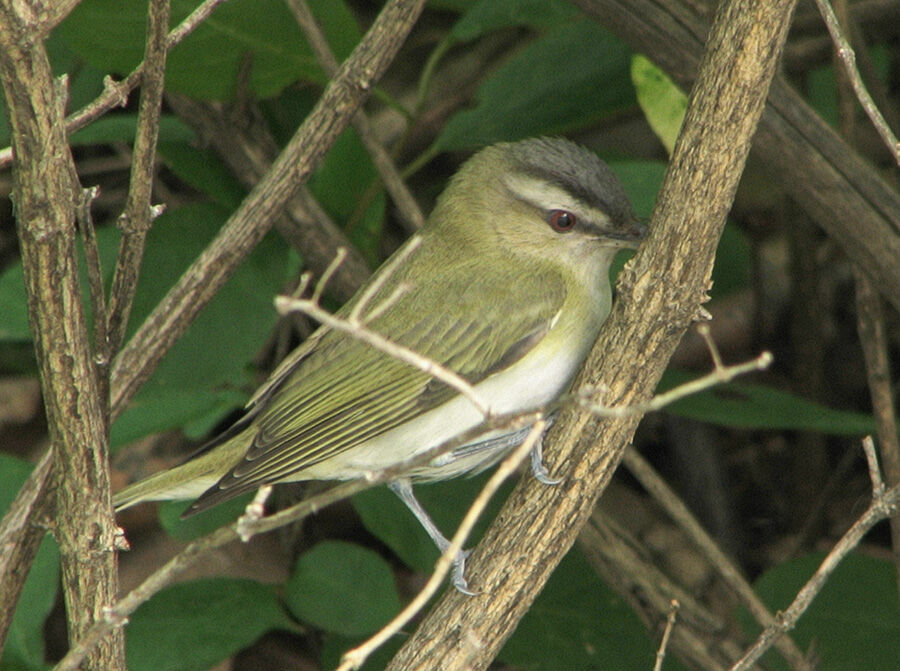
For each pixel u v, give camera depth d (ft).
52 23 17.61
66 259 18.78
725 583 30.60
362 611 32.01
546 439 23.12
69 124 20.53
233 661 38.01
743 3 20.03
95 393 20.11
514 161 31.32
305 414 28.94
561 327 29.37
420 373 28.60
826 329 48.01
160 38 19.86
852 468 44.32
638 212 34.71
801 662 29.14
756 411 32.42
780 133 27.58
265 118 36.63
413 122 35.50
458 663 23.02
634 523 42.47
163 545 39.14
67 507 20.57
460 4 39.60
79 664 19.90
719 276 40.06
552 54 35.42
